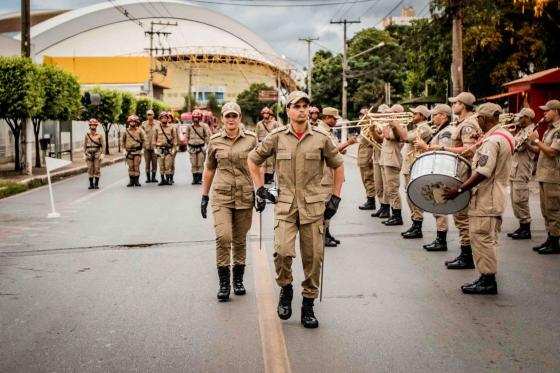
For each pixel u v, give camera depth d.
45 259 7.98
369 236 9.26
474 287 6.16
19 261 7.89
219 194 6.15
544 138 8.12
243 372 4.29
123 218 11.29
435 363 4.42
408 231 9.15
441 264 7.43
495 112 6.09
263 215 11.52
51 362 4.52
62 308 5.84
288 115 5.23
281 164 5.17
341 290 6.33
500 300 5.93
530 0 20.55
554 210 7.86
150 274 7.11
